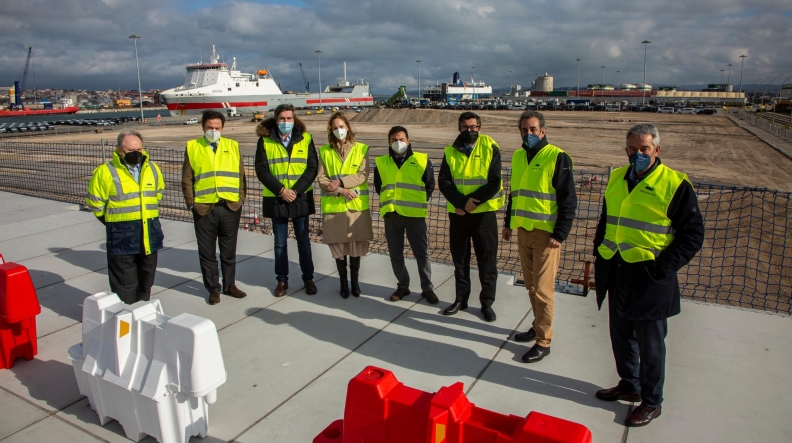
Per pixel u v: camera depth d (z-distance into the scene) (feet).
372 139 116.06
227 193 16.07
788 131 119.65
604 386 11.68
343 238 16.29
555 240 12.10
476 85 548.31
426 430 6.78
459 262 15.21
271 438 9.97
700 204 44.75
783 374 11.93
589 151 93.86
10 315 12.34
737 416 10.43
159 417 9.25
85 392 10.88
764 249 32.35
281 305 16.48
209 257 16.33
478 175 13.98
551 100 421.18
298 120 16.40
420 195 15.67
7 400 11.30
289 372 12.40
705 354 12.85
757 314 15.14
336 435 8.30
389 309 16.11
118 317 9.60
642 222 9.89
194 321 9.20
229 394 11.48
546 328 12.67
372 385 7.36
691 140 111.75
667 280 9.86
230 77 284.20
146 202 14.25
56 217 28.78
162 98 272.92
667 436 9.87
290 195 16.03
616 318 10.57
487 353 13.25
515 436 6.30
